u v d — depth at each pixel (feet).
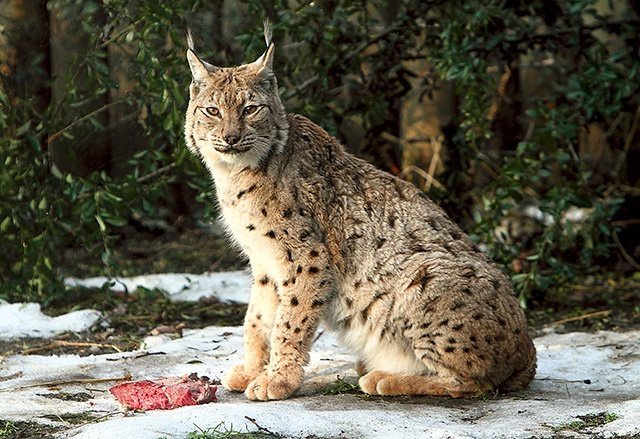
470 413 23.47
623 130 45.57
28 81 40.40
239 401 24.81
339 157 27.04
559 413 23.06
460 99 47.14
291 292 25.52
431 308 25.02
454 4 38.24
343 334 26.50
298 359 25.36
